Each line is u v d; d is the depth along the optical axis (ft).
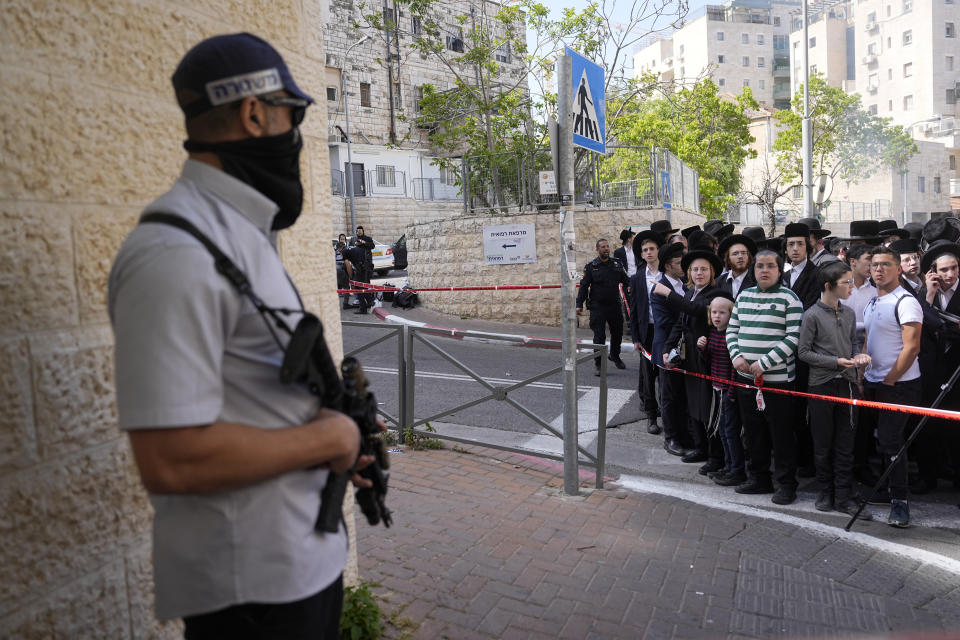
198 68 4.52
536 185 49.88
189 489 4.06
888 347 16.71
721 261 20.70
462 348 40.52
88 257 6.42
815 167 129.29
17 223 5.79
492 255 50.57
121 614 6.72
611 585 12.18
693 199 68.44
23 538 5.79
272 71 4.66
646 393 23.94
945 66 238.89
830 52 272.10
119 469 6.70
